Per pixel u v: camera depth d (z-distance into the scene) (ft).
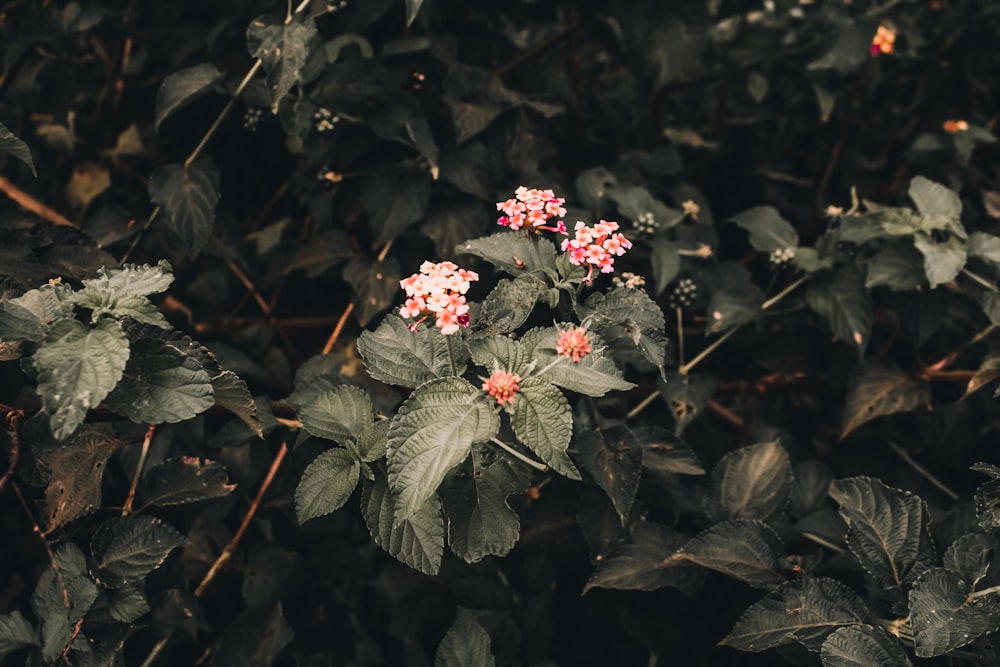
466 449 1.87
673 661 2.41
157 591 2.45
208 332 2.86
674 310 2.81
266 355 2.82
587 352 1.93
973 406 2.69
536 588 2.52
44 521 2.22
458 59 3.01
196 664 2.55
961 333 2.80
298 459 2.42
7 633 2.22
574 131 3.25
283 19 2.48
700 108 3.51
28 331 1.98
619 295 2.10
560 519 2.45
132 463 2.52
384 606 2.99
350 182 2.67
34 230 2.55
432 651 2.75
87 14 2.91
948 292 2.64
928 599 2.07
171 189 2.52
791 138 3.53
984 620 2.06
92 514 2.29
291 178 2.85
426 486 1.85
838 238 2.57
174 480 2.30
